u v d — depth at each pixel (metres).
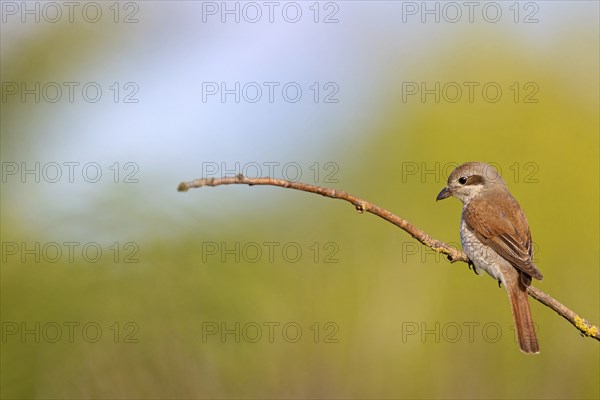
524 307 8.98
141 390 9.06
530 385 12.77
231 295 10.12
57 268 8.95
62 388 8.70
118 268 9.20
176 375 9.26
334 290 12.52
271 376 11.10
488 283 13.00
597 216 14.02
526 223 9.77
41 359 8.71
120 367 8.95
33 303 8.73
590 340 12.94
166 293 9.34
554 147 14.52
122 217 9.36
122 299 9.09
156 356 9.17
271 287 11.46
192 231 9.90
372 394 12.23
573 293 13.35
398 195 13.84
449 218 13.62
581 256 13.67
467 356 12.73
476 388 12.53
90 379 8.80
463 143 14.38
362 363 12.24
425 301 12.76
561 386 12.79
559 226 13.87
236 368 10.09
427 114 14.64
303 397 11.62
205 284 9.79
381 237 13.33
